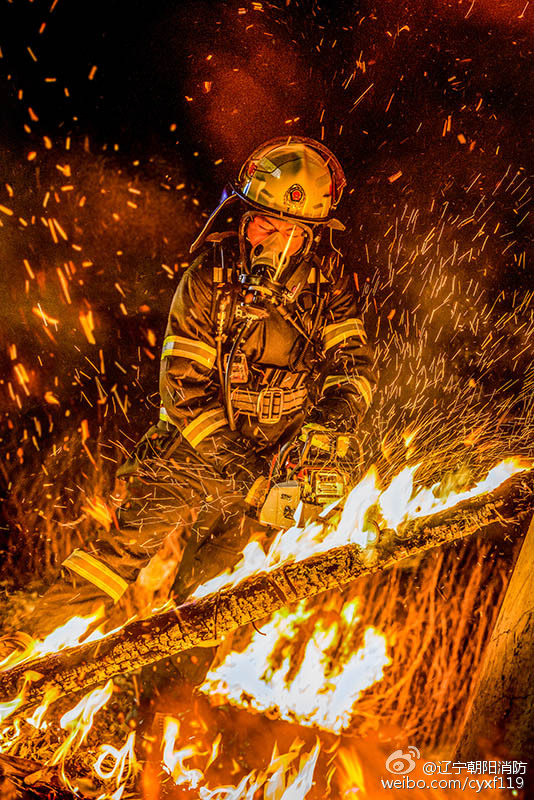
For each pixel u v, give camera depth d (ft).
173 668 10.00
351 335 9.92
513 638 7.86
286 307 9.31
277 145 9.31
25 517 14.83
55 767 8.27
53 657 8.58
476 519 8.43
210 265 9.27
